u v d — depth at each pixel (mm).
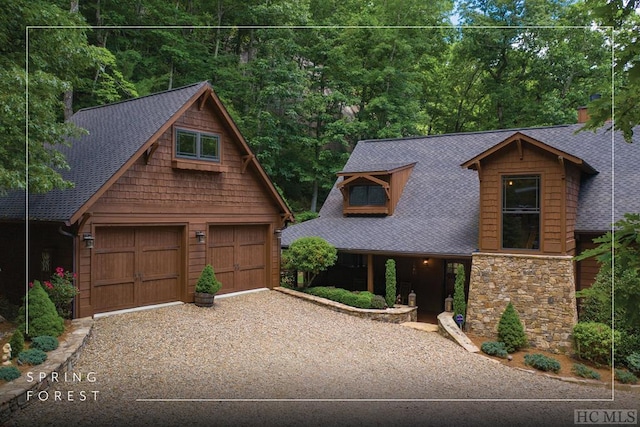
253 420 6512
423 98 33625
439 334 12398
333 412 6973
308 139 26344
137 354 8867
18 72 8344
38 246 11469
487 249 12719
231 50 31141
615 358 10453
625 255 4609
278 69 25188
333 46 29328
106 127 13555
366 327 12445
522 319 11844
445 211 15789
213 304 12914
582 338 10625
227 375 8203
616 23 4652
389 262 14492
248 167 14664
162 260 12414
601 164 14672
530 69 29062
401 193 17453
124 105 14555
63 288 9703
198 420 6398
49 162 9945
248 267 15008
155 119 12148
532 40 27750
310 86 28297
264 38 26781
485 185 12812
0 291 12930
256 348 9812
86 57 10555
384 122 28125
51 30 9648
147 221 11766
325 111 28266
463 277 12977
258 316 12258
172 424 6234
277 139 25734
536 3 27750
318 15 32250
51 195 11336
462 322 12625
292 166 26703
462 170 17266
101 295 11000
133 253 11719
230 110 24672
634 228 4508
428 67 31734
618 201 13156
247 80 26281
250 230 15125
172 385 7594
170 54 25625
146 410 6621
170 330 10344
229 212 14062
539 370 10078
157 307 12008
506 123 29766
